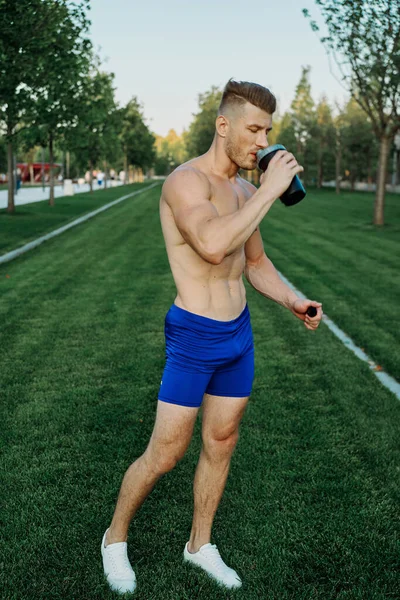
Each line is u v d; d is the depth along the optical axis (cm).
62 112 2058
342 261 1234
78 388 484
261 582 248
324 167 6844
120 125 4053
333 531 284
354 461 357
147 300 844
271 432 398
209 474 248
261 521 293
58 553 266
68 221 2084
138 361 558
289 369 538
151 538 277
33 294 880
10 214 2230
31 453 366
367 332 668
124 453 364
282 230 1881
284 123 6494
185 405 228
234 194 230
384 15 1678
